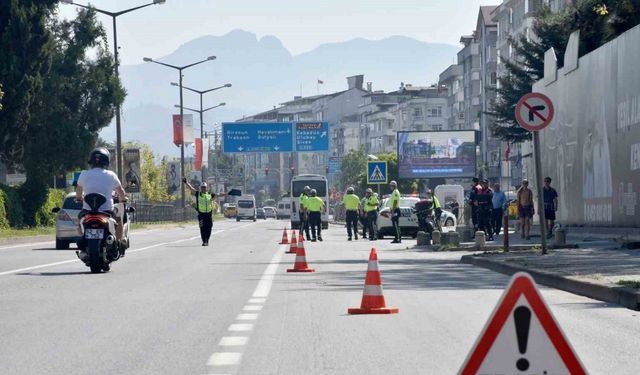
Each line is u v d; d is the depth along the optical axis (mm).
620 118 41719
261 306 18516
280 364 12047
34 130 69938
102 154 27562
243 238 60312
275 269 29031
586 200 47656
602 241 38812
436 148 107188
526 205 46750
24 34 65625
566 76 51562
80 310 17969
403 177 107312
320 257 36312
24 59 65938
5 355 12867
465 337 14289
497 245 40469
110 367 11875
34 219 69438
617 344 13555
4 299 20016
